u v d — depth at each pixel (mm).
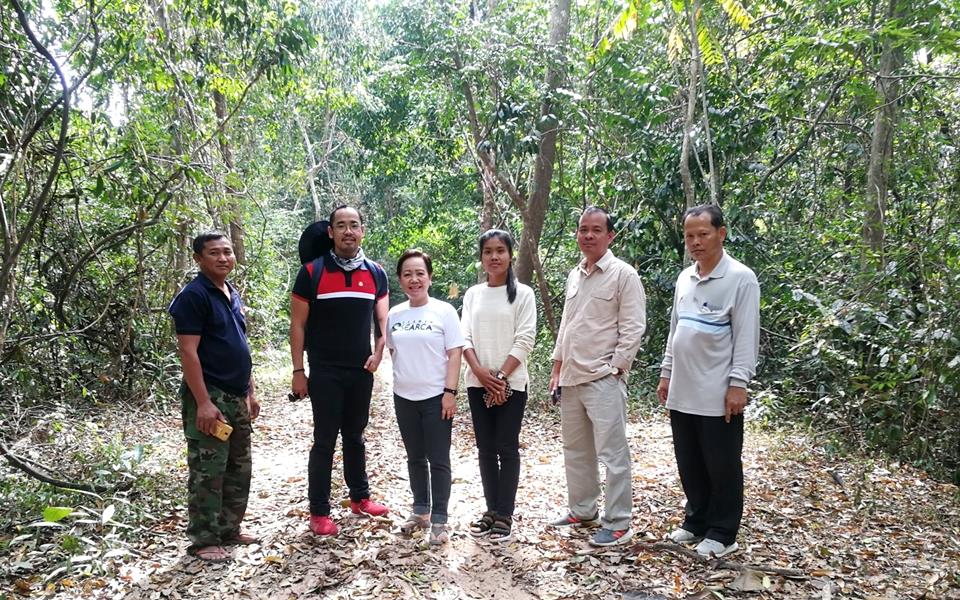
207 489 3320
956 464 5207
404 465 5207
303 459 5402
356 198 20672
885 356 5215
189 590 3029
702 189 8234
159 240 6551
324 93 11312
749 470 4875
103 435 5469
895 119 7277
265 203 13305
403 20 9898
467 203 14312
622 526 3539
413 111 11805
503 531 3611
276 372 9648
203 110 8227
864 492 4395
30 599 2928
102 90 6293
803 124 8625
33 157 5172
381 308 3846
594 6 10117
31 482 4074
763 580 3061
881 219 6688
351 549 3457
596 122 9094
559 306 11164
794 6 7688
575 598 2988
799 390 6672
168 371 7379
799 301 6262
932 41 6414
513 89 8898
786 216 8617
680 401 3428
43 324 6301
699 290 3414
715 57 7715
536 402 7391
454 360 3617
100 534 3539
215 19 6879
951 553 3453
